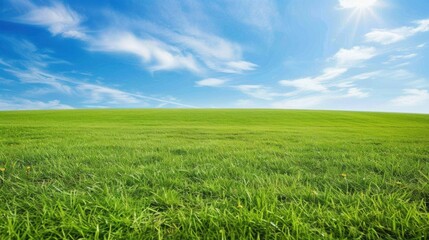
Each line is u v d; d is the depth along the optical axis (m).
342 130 21.31
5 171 3.69
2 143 7.84
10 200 2.52
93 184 3.06
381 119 43.66
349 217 2.02
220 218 2.03
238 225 1.97
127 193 2.79
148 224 1.99
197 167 3.95
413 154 5.66
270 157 5.12
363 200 2.39
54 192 2.64
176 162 4.45
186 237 1.87
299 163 4.55
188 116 43.19
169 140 9.48
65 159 4.63
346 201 2.44
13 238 1.85
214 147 6.86
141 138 10.18
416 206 2.30
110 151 5.79
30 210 2.32
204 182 3.13
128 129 17.16
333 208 2.30
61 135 11.23
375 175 3.38
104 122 31.44
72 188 2.97
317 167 4.21
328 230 1.95
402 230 1.83
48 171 3.67
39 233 1.87
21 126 17.95
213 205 2.42
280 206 2.38
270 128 22.22
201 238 1.86
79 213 2.16
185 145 7.33
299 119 41.00
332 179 3.31
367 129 23.72
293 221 1.92
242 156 5.24
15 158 4.67
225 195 2.76
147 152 5.59
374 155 5.42
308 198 2.57
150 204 2.50
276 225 1.90
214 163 4.45
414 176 3.41
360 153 5.76
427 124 36.50
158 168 3.98
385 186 2.99
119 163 4.32
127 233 1.86
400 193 2.63
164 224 2.06
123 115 44.19
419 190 2.72
